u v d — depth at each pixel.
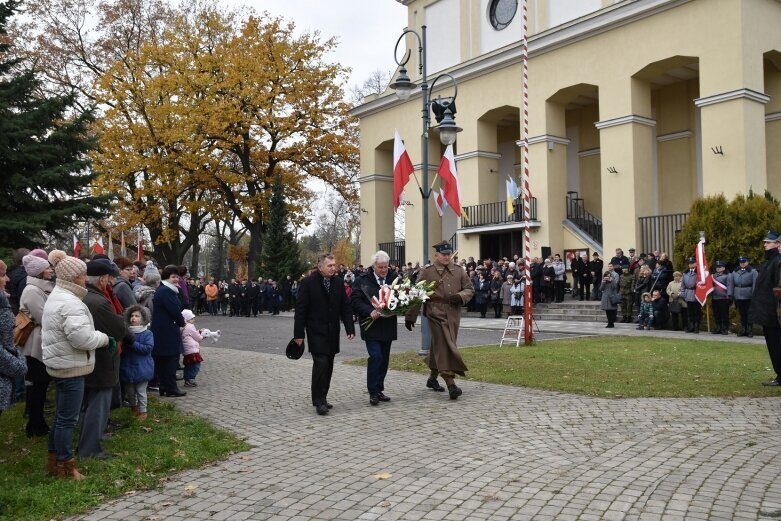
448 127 13.23
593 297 22.72
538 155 25.42
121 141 32.84
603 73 23.14
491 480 5.19
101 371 5.95
